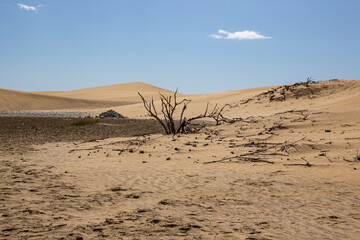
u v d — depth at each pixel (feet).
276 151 40.27
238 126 67.56
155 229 16.07
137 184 26.73
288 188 24.93
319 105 111.75
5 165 35.22
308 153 38.17
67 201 21.29
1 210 18.83
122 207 20.07
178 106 166.40
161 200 21.79
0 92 278.87
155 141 53.78
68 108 283.18
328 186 25.29
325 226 16.66
